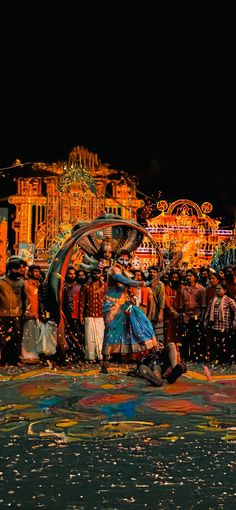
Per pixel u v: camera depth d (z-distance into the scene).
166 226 27.34
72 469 3.41
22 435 4.23
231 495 3.01
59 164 28.27
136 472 3.37
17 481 3.20
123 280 7.40
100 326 9.38
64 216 27.03
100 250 9.17
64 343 8.74
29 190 28.03
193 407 5.29
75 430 4.38
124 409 5.20
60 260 8.45
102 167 28.88
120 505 2.87
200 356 10.20
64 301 9.66
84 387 6.48
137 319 7.49
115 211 28.95
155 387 6.49
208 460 3.61
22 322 9.22
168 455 3.72
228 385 6.68
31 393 6.07
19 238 27.95
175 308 10.36
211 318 9.70
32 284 9.28
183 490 3.07
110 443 4.01
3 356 9.10
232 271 10.33
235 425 4.57
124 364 9.13
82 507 2.84
